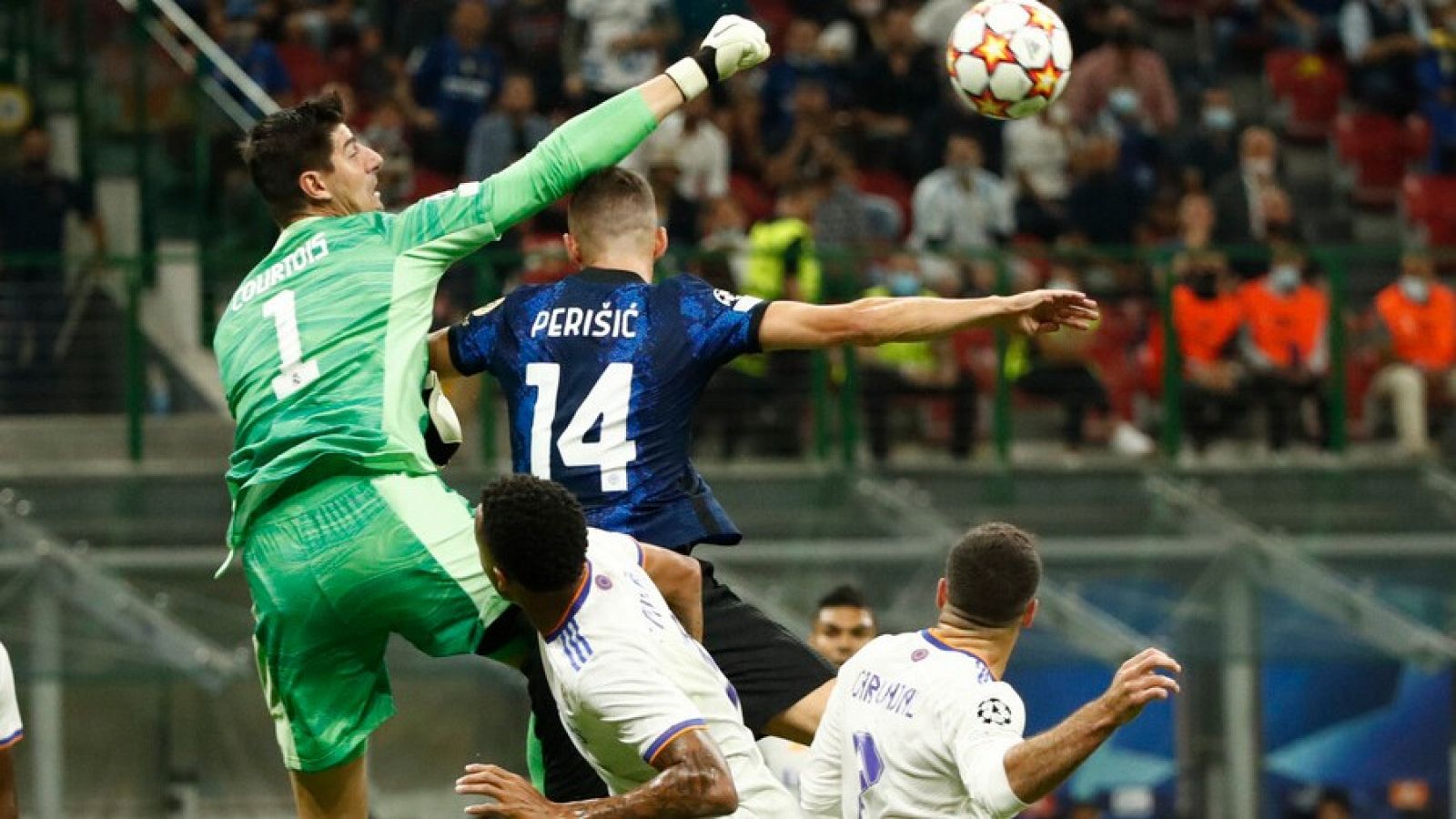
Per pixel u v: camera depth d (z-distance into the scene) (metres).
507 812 18.64
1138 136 63.66
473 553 20.38
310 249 21.06
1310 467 53.97
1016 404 54.44
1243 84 73.56
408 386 20.64
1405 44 73.38
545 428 20.81
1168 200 61.12
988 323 20.11
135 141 57.31
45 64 57.38
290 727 20.97
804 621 49.50
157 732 51.28
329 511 20.36
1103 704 19.30
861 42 65.69
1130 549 51.72
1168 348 54.19
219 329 21.45
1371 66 73.44
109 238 56.97
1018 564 21.48
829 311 20.47
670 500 20.77
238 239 56.78
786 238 53.75
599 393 20.72
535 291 21.36
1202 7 73.94
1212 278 54.50
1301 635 51.53
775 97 63.41
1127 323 54.34
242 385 20.91
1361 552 52.34
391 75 61.81
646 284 21.14
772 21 65.75
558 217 56.19
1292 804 53.19
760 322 20.58
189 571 49.84
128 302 52.59
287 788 51.75
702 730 18.89
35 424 52.09
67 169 57.19
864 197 60.09
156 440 52.53
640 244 21.47
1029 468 53.25
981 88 23.11
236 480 20.75
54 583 49.31
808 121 61.78
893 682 21.41
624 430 20.67
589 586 19.22
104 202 57.06
